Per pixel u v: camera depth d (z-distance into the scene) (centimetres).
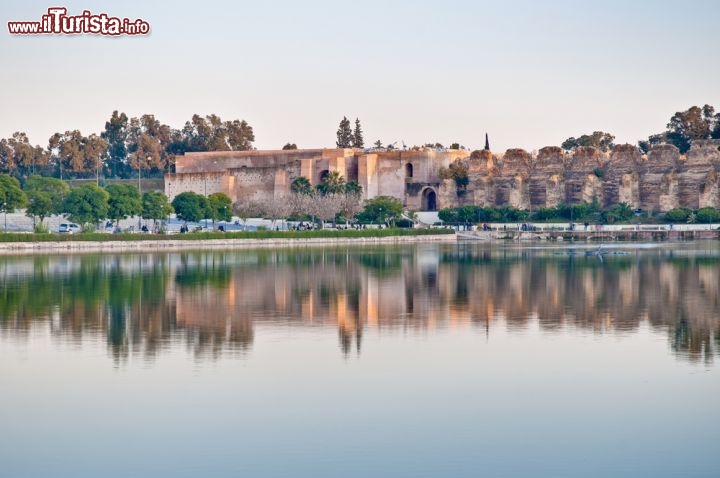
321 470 3192
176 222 18412
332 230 16438
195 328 5562
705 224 18500
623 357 4719
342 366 4516
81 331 5447
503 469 3206
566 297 7075
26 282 8069
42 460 3284
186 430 3566
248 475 3152
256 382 4203
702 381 4222
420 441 3450
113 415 3734
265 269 9600
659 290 7531
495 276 8800
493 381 4234
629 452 3350
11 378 4272
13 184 14175
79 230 15750
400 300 6894
